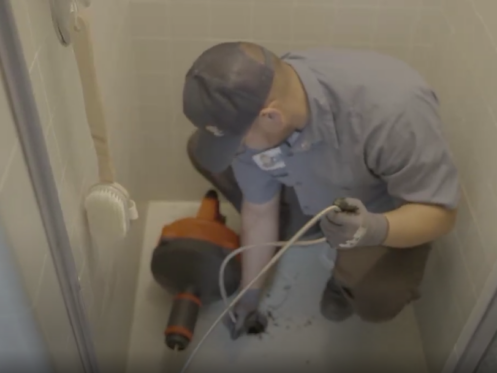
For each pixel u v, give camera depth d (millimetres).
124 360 1351
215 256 1337
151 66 1457
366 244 1068
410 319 1475
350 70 1076
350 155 1100
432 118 1054
